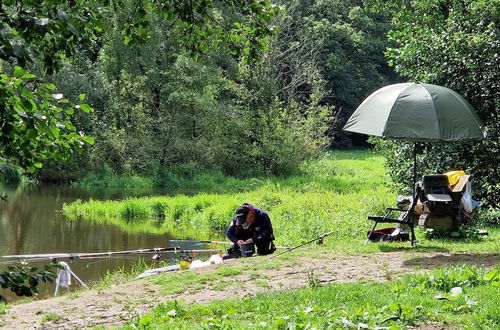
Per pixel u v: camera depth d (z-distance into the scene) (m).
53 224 22.86
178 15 6.85
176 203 25.50
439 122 10.16
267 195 24.67
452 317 6.32
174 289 8.92
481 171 15.26
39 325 7.51
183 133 45.34
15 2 4.88
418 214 12.68
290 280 9.08
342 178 38.28
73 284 13.59
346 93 68.69
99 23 5.74
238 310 7.32
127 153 43.25
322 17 70.88
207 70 44.78
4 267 14.45
